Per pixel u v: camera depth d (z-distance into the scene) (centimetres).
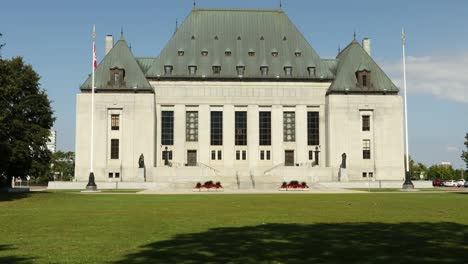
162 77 11444
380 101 11512
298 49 12012
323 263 1705
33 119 8250
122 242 2180
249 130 11606
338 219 3158
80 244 2128
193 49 11800
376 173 11388
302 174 10956
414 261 1731
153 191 8400
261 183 9988
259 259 1780
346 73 11675
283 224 2867
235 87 11644
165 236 2367
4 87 5944
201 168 10825
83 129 11075
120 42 11725
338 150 11362
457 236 2328
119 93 11188
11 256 1852
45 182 17888
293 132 11725
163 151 11469
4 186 8462
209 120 11575
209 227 2728
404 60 8856
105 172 11044
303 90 11731
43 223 2975
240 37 12031
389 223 2902
